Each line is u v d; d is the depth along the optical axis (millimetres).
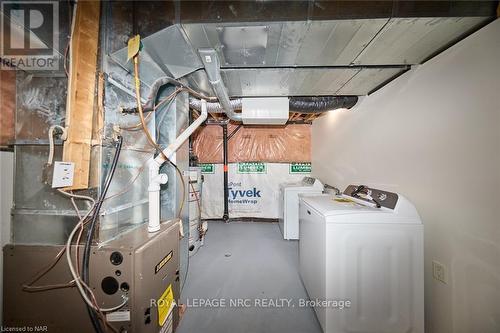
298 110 2568
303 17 1016
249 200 4242
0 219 1007
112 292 993
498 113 973
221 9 1026
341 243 1327
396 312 1322
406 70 1570
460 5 972
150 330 1090
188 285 2008
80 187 985
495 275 989
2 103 990
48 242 1046
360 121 2281
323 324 1377
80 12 991
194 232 2725
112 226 1133
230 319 1588
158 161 1345
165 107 1834
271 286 1987
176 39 1156
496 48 983
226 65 1530
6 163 1028
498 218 975
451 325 1211
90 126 1031
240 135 4223
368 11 996
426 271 1379
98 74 1076
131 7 1104
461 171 1144
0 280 1019
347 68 1564
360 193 1846
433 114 1331
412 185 1507
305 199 1886
